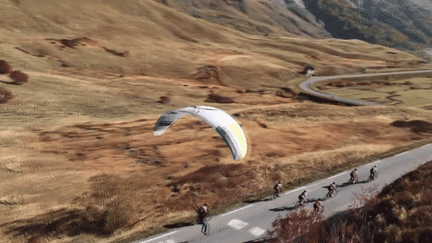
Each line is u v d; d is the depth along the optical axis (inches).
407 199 666.2
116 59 4431.6
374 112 2327.8
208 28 7342.5
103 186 925.2
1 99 2070.6
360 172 1060.5
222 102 3093.0
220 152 1331.2
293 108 2249.0
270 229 683.4
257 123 1891.0
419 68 6717.5
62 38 4712.1
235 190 909.8
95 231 700.7
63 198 853.2
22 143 1342.3
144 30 6259.8
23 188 915.4
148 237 668.1
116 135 1565.0
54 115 1952.5
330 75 5644.7
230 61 5147.6
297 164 1148.5
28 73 2797.7
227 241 642.8
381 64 6840.6
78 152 1279.5
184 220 740.7
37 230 707.4
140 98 2726.4
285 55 6353.3
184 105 2721.5
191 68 4640.8
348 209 730.2
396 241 512.7
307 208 771.4
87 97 2481.5
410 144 1585.9
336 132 1808.6
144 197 858.1
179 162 1190.9
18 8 5251.0
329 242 546.9
